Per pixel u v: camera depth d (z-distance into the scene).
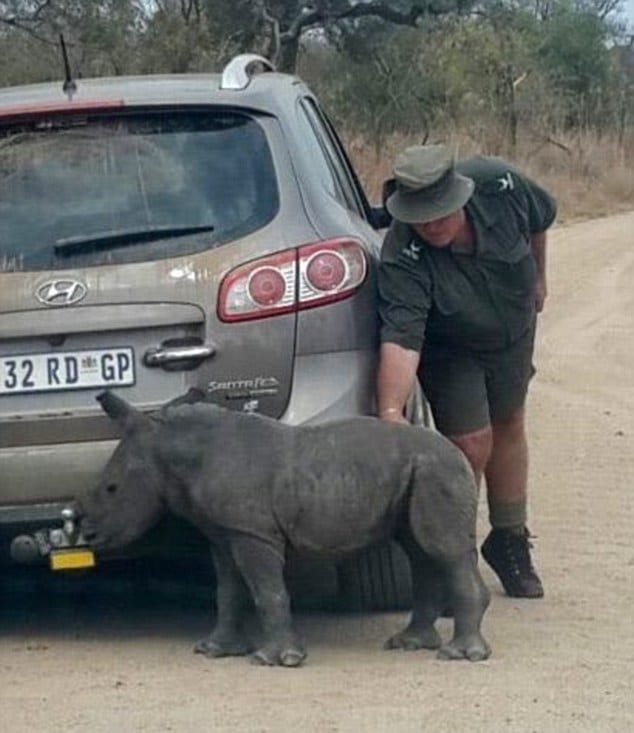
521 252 8.23
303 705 7.09
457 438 8.49
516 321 8.34
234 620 7.82
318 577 8.71
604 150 46.91
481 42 48.22
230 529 7.50
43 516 7.76
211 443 7.49
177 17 39.75
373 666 7.64
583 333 19.59
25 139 8.06
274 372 7.77
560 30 59.03
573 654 7.87
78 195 7.96
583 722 6.93
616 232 35.03
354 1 48.28
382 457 7.49
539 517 10.81
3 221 7.93
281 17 47.81
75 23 36.47
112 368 7.77
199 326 7.76
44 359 7.77
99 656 7.91
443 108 45.75
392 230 8.03
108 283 7.76
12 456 7.76
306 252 7.82
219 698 7.20
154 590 9.11
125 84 8.34
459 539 7.59
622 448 13.14
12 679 7.57
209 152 8.02
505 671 7.58
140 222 7.89
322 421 7.75
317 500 7.44
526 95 48.19
